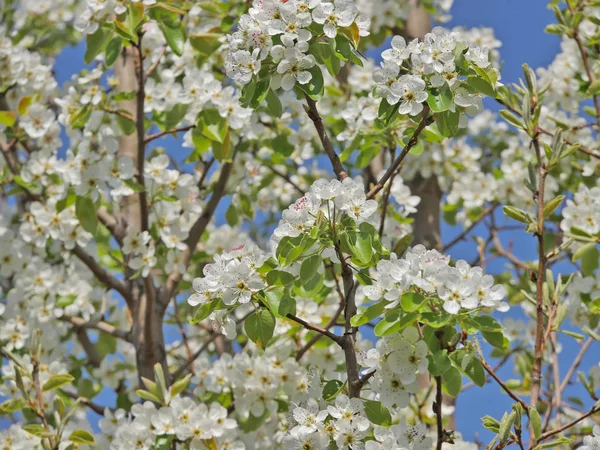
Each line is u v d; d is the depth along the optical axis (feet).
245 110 15.24
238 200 18.38
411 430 9.08
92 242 18.65
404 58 9.44
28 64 17.35
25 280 16.89
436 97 9.27
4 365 16.66
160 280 17.90
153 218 16.01
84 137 16.17
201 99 15.19
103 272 15.76
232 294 8.84
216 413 12.25
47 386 12.84
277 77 9.66
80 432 12.58
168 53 18.54
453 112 9.52
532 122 11.12
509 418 8.99
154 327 15.43
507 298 18.79
